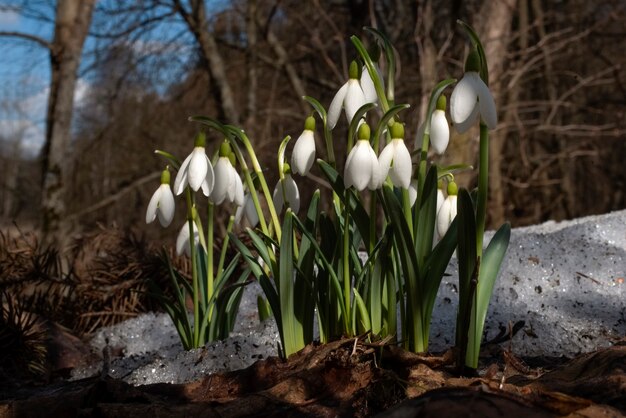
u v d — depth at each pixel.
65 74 1.15
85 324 0.71
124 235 0.82
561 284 0.54
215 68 2.03
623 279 0.55
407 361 0.40
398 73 1.70
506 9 1.31
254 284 0.66
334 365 0.39
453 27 1.86
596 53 2.46
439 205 0.45
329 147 0.44
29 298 0.70
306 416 0.37
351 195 0.43
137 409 0.38
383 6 2.05
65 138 1.15
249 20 2.17
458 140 1.19
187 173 0.44
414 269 0.40
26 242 0.75
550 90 2.40
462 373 0.40
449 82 0.40
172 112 2.30
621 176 2.98
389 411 0.33
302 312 0.43
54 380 0.59
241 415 0.37
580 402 0.31
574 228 0.62
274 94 2.32
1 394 0.52
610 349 0.37
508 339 0.47
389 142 0.40
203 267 0.54
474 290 0.39
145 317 0.69
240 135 0.45
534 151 2.68
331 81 2.35
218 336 0.52
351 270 0.45
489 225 1.95
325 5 2.21
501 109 1.71
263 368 0.41
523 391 0.36
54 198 1.13
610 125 1.87
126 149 2.25
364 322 0.42
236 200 0.45
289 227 0.41
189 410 0.38
